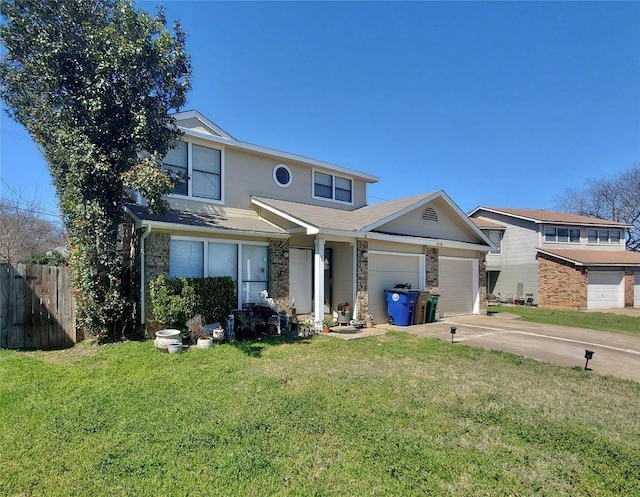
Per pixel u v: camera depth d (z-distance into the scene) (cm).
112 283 796
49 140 843
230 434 383
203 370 610
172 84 816
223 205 1132
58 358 689
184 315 844
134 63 753
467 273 1509
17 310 781
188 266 938
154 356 682
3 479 303
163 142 837
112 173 775
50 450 349
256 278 1064
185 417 425
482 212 2683
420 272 1313
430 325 1177
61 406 454
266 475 312
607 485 308
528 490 298
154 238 866
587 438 392
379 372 625
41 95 783
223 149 1144
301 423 412
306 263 1248
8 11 704
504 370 659
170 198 1021
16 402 464
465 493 293
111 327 805
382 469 324
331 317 1157
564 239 2378
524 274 2386
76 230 787
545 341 944
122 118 800
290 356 721
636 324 1411
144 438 372
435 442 377
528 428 414
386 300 1209
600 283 2173
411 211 1298
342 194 1489
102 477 307
